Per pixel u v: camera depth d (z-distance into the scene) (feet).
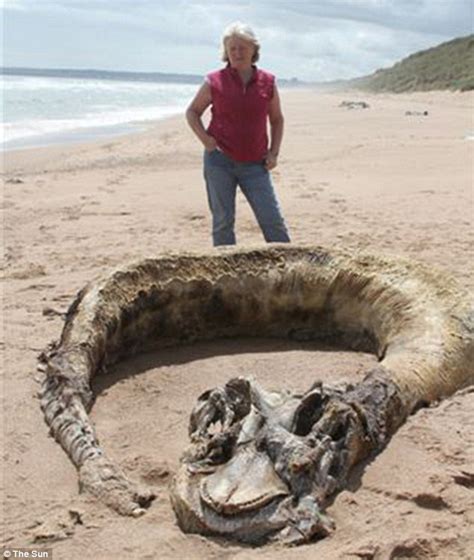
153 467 6.63
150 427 7.59
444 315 8.86
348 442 6.32
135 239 15.49
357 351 9.86
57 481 6.52
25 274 12.81
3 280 12.60
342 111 64.18
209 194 12.05
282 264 10.27
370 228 16.12
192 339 10.06
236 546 5.44
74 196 20.54
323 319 10.18
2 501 6.20
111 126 47.85
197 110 11.68
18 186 22.25
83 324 8.55
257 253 10.32
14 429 7.41
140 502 6.06
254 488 5.66
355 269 10.02
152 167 26.81
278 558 5.25
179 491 5.81
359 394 6.93
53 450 7.04
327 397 6.72
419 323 8.91
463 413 7.48
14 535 5.70
